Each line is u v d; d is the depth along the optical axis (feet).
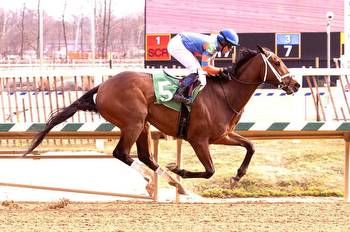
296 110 36.76
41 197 32.63
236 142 27.91
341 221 23.70
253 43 62.59
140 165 27.32
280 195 33.73
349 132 30.83
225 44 27.48
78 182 35.53
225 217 24.45
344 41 61.72
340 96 40.34
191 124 26.94
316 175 35.78
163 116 26.96
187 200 32.19
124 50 140.26
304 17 61.98
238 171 28.14
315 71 33.09
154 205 27.86
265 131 30.48
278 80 27.81
